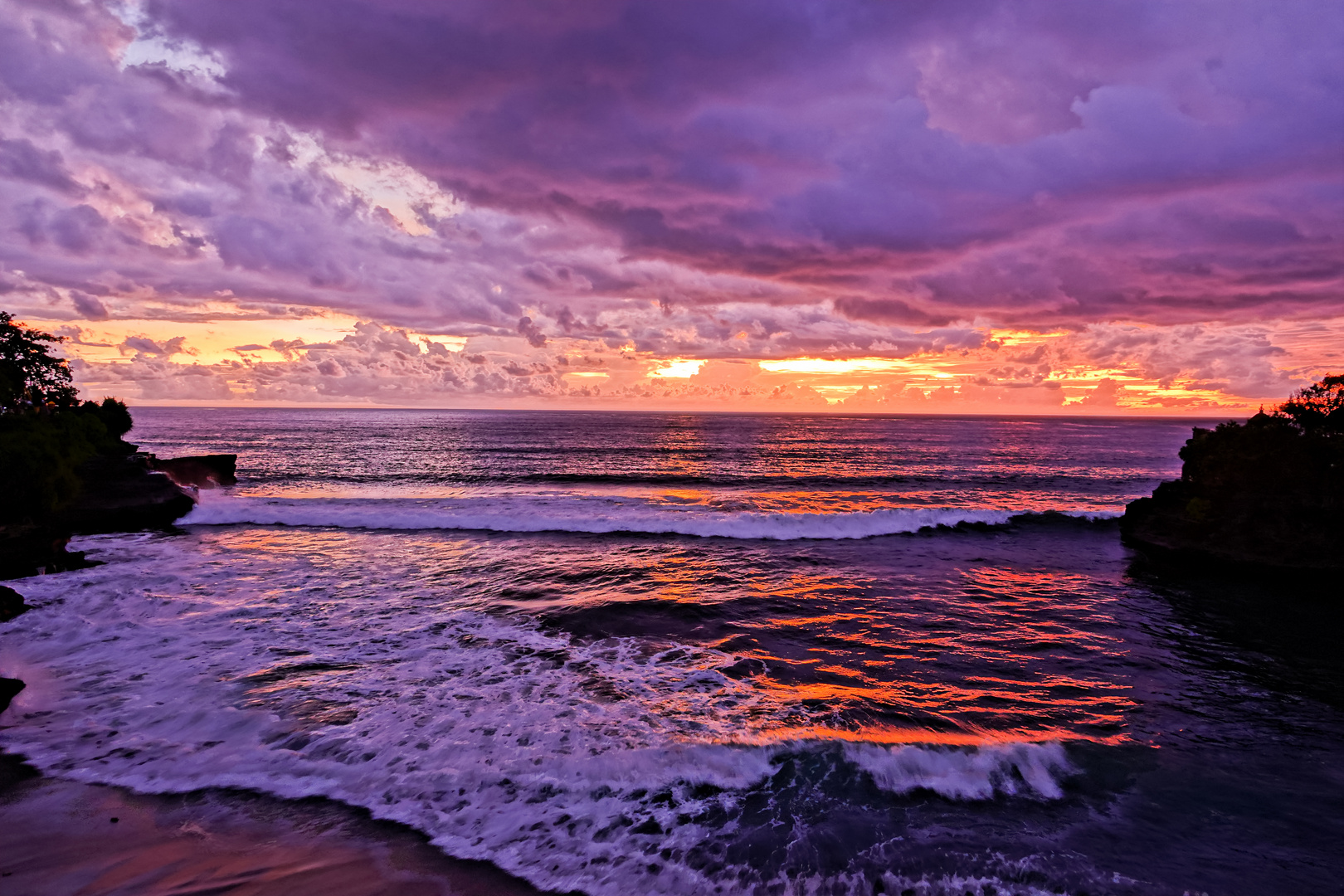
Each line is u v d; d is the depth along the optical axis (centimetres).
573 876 563
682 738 804
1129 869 582
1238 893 557
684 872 568
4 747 773
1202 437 2225
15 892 530
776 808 661
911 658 1141
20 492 1966
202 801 670
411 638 1188
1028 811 670
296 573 1683
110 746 780
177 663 1052
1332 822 664
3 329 3459
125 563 1781
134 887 540
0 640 1147
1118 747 816
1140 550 2153
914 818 650
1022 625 1348
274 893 536
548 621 1298
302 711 876
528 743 788
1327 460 1842
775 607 1427
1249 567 1836
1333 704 984
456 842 608
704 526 2328
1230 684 1061
